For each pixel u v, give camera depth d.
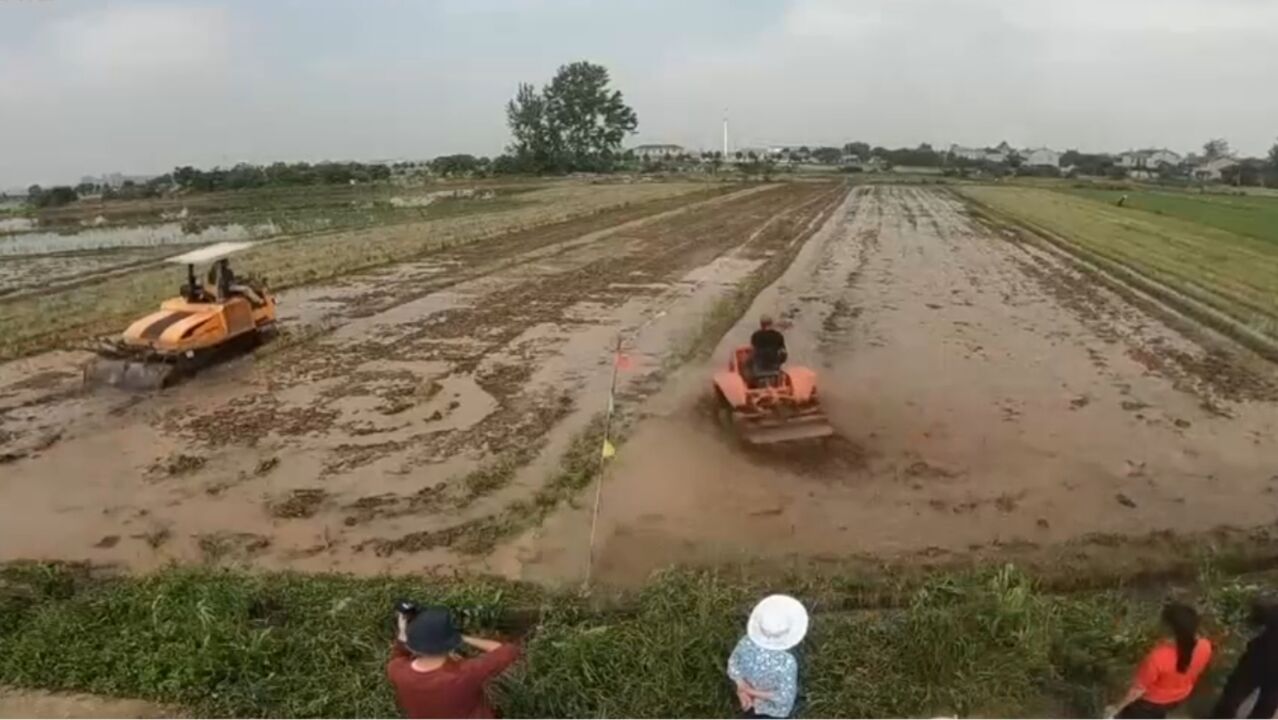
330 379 15.45
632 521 10.01
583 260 30.56
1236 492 11.01
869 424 13.20
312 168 106.81
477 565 9.09
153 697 6.84
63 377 15.60
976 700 6.70
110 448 12.21
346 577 8.74
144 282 25.67
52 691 6.92
